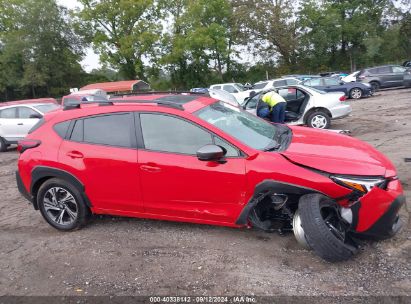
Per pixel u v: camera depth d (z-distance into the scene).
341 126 10.71
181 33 42.34
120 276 3.63
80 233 4.68
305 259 3.60
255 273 3.46
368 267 3.36
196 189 3.94
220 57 43.12
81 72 51.91
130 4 42.25
